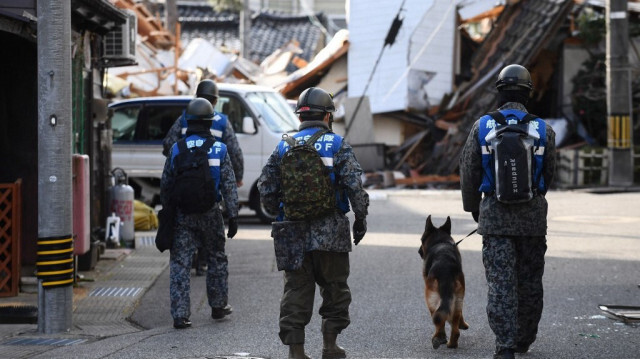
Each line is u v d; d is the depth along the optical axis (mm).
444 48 37750
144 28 42375
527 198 8555
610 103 32094
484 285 13609
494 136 8734
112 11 15555
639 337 10258
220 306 11641
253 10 65438
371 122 37781
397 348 9891
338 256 8852
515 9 37906
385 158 37625
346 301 8992
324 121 9000
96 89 17812
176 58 38094
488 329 10789
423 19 37594
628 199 27344
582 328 10742
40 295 11039
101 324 11672
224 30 57875
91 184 15953
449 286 9531
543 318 11320
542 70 37906
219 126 14094
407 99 37188
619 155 32031
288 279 8852
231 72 44000
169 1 49750
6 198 13125
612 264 15398
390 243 18453
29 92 14234
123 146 23125
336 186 8773
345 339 10367
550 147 8844
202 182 11219
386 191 32719
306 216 8594
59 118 10969
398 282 14055
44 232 10984
